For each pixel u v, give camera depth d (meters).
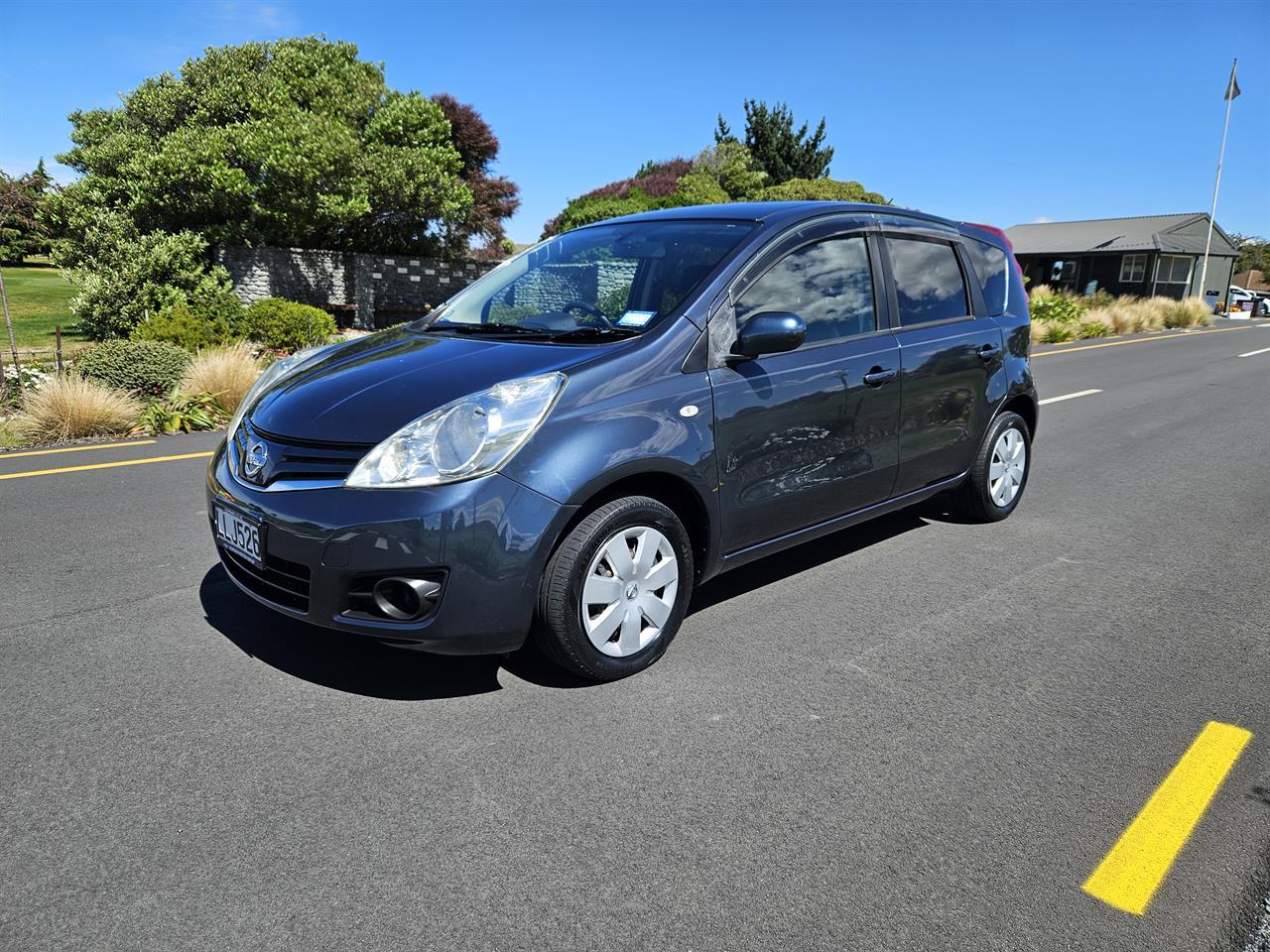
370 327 22.09
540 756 2.76
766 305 3.59
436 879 2.21
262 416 3.21
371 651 3.47
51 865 2.24
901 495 4.43
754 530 3.59
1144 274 41.69
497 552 2.79
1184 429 8.97
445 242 25.59
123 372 9.04
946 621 3.88
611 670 3.17
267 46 21.64
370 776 2.64
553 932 2.03
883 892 2.18
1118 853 2.34
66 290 27.00
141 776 2.62
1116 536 5.20
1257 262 77.75
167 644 3.51
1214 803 2.57
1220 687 3.30
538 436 2.86
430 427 2.81
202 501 5.61
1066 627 3.84
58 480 6.12
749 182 38.94
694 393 3.24
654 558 3.24
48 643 3.51
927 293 4.47
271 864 2.25
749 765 2.73
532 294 3.90
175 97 20.81
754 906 2.12
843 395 3.82
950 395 4.54
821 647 3.59
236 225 19.91
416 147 22.47
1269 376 13.80
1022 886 2.21
